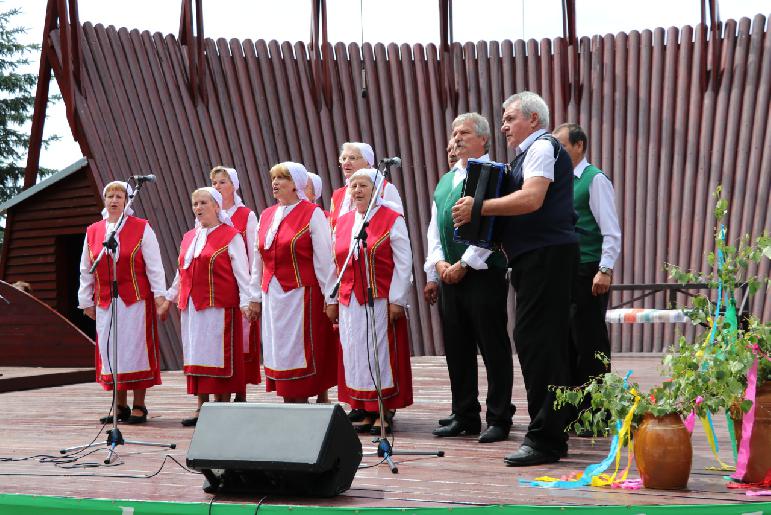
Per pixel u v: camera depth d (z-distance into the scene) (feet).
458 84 35.50
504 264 15.24
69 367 30.55
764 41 33.22
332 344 18.04
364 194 16.78
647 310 26.91
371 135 35.91
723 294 12.23
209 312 18.52
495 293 15.19
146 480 12.48
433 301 16.90
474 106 35.32
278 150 35.60
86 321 42.50
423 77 35.60
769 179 32.91
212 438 11.24
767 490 11.02
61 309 39.40
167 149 34.32
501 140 35.17
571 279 13.10
